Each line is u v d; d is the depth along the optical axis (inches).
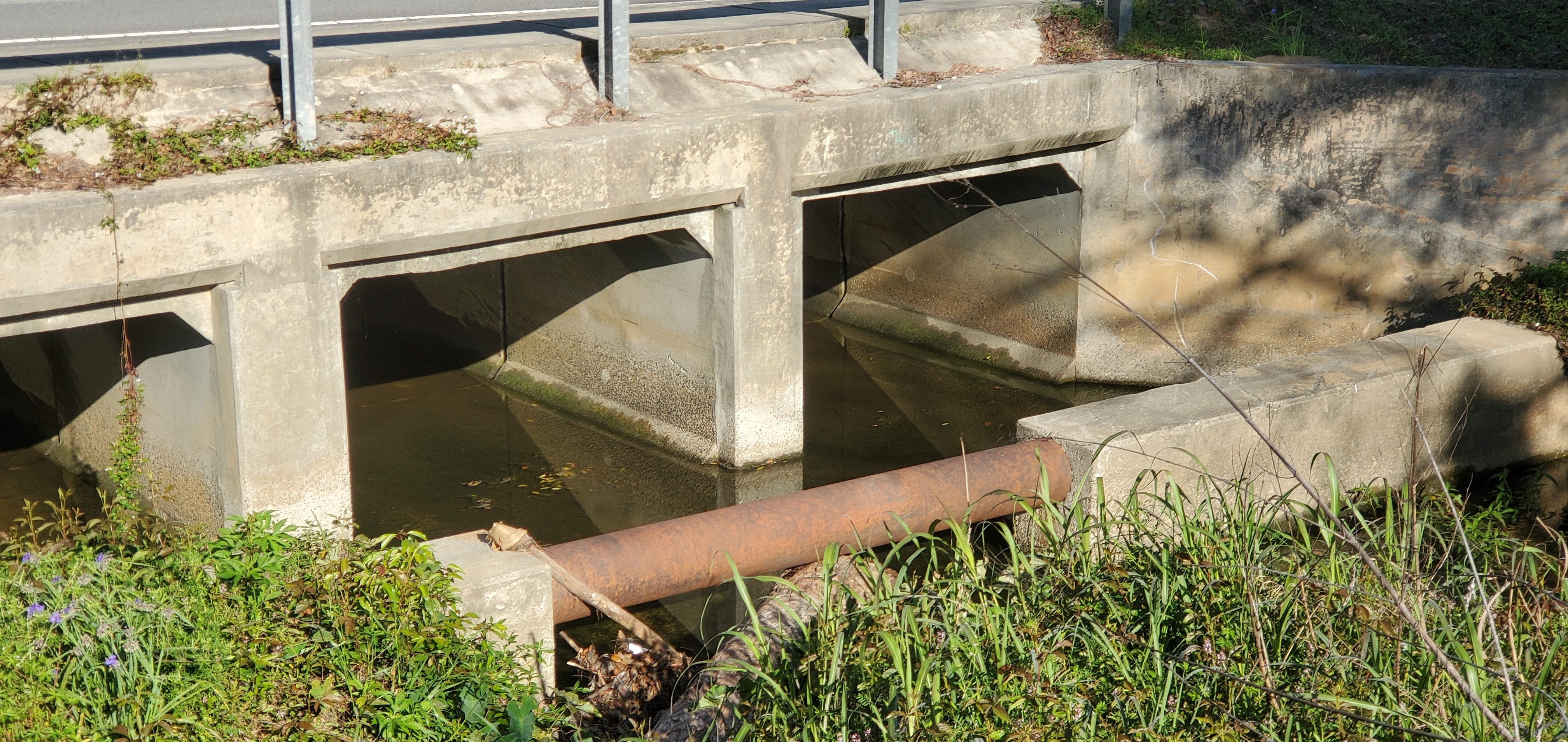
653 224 320.8
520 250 303.1
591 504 342.3
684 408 364.5
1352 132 373.1
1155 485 255.8
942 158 357.4
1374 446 306.3
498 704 188.1
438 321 458.9
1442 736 150.2
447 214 279.7
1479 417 321.7
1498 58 374.9
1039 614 203.2
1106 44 407.5
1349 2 422.9
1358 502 290.4
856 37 373.1
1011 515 287.1
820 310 513.7
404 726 178.4
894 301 486.3
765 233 331.0
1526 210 358.3
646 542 241.8
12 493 336.8
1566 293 336.2
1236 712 175.3
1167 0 433.4
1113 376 421.4
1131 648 192.7
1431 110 362.6
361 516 329.7
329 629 191.6
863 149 339.6
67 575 189.9
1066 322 423.8
